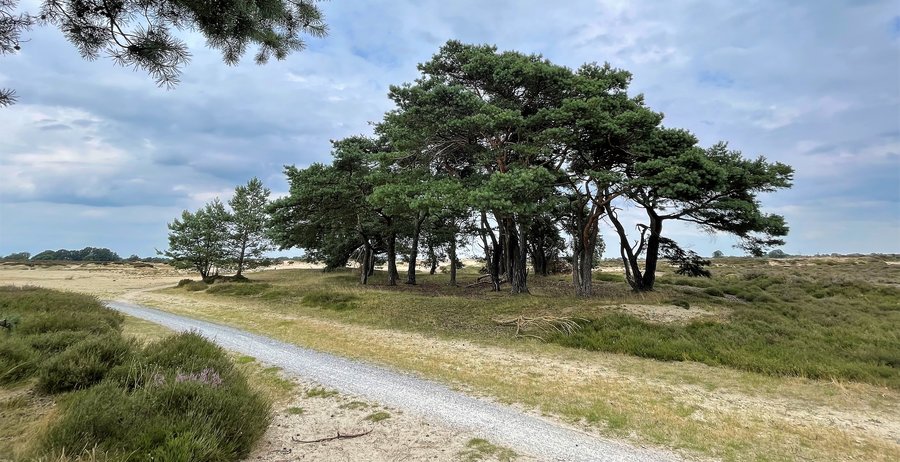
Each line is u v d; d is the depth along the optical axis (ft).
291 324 55.26
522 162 65.46
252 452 17.02
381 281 124.98
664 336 43.19
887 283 113.91
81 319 37.01
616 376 31.42
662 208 74.38
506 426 20.71
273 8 14.70
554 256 145.07
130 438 14.52
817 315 57.31
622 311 53.93
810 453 18.07
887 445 19.12
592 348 41.34
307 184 94.32
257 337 45.96
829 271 156.97
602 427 20.84
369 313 62.13
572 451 17.81
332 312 65.00
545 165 71.56
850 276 137.49
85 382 21.63
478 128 60.59
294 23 16.20
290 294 85.25
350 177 96.53
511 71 60.34
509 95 66.64
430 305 65.36
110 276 175.52
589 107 55.01
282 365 32.91
